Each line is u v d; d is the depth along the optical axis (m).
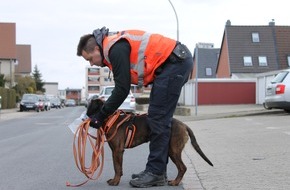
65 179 6.73
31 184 6.38
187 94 42.50
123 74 5.73
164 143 5.95
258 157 8.26
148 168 6.03
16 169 7.73
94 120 5.92
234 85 38.94
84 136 6.00
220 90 38.97
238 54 50.38
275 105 17.17
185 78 5.98
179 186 6.05
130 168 7.73
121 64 5.72
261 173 6.76
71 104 86.81
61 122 22.38
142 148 10.66
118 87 5.75
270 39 51.41
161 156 5.97
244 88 38.94
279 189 5.68
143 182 5.94
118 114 6.02
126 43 5.77
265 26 52.38
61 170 7.57
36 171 7.50
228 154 8.81
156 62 5.80
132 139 5.99
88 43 5.91
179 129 6.02
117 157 6.05
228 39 51.31
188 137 6.12
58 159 8.94
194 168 7.52
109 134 5.98
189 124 16.47
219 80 38.88
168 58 5.85
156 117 5.87
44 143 12.04
